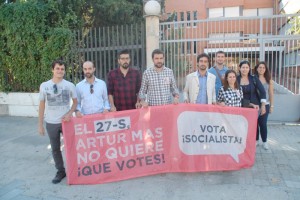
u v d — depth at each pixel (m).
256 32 9.07
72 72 9.52
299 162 5.34
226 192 4.22
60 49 9.46
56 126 4.57
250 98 5.67
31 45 9.64
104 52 9.22
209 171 4.98
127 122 4.79
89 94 4.79
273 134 7.30
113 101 5.20
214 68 5.92
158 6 8.41
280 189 4.28
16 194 4.32
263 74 5.90
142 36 8.70
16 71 10.07
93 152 4.67
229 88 5.29
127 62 5.00
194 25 8.88
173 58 8.81
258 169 5.04
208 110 4.92
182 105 4.88
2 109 10.39
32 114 10.06
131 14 13.27
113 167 4.71
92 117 4.68
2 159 5.91
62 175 4.78
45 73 9.65
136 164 4.79
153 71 5.02
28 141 7.12
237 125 4.96
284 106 8.58
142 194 4.24
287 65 8.47
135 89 5.18
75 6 11.07
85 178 4.61
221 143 4.94
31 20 9.42
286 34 8.91
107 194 4.27
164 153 4.87
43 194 4.30
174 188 4.39
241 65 5.64
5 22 9.63
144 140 4.82
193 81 5.24
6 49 10.07
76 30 9.96
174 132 4.87
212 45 8.66
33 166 5.48
